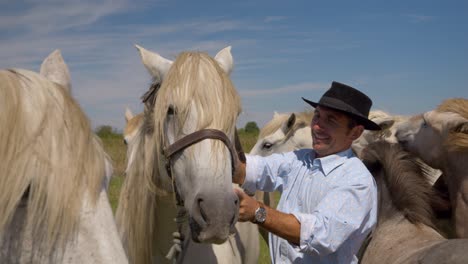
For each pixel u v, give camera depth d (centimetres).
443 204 345
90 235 173
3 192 163
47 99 180
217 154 243
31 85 182
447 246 250
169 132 261
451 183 347
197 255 309
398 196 337
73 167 174
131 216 314
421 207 332
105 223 178
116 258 175
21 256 170
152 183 294
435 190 354
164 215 307
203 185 239
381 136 446
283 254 287
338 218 259
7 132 167
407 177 342
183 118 250
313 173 286
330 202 263
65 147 175
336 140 281
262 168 308
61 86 192
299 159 306
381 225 339
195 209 239
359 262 341
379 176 356
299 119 622
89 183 177
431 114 344
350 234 262
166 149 259
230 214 236
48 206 168
